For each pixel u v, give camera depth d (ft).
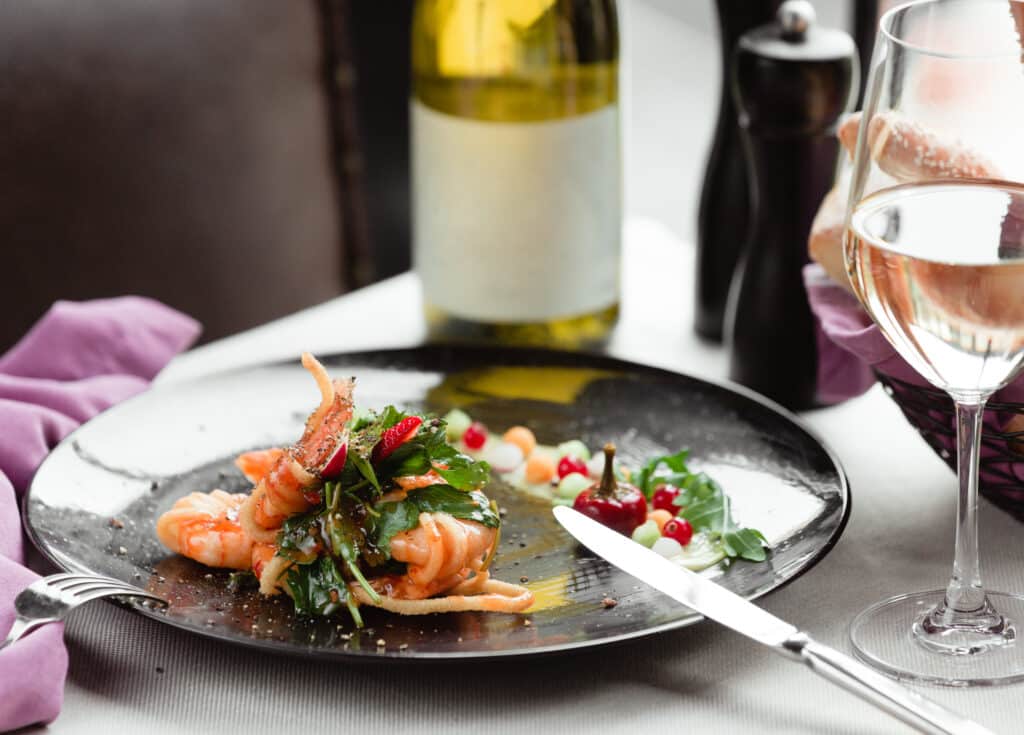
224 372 3.99
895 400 3.34
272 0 7.80
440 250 4.46
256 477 3.28
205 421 3.81
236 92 7.70
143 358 4.36
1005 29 2.89
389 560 2.98
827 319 3.51
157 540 3.25
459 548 2.88
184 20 7.38
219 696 2.79
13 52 6.72
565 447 3.71
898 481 3.68
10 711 2.62
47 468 3.43
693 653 2.91
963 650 2.78
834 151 3.90
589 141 4.33
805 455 3.46
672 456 3.56
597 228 4.42
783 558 3.03
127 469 3.55
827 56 3.81
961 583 2.86
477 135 4.28
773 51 3.84
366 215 8.70
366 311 4.97
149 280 7.48
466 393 4.01
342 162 8.45
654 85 14.88
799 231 3.95
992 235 2.59
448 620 2.87
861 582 3.18
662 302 4.97
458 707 2.75
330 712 2.74
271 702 2.78
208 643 2.97
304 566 2.92
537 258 4.37
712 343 4.62
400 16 8.51
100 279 7.26
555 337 4.47
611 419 3.86
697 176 12.98
